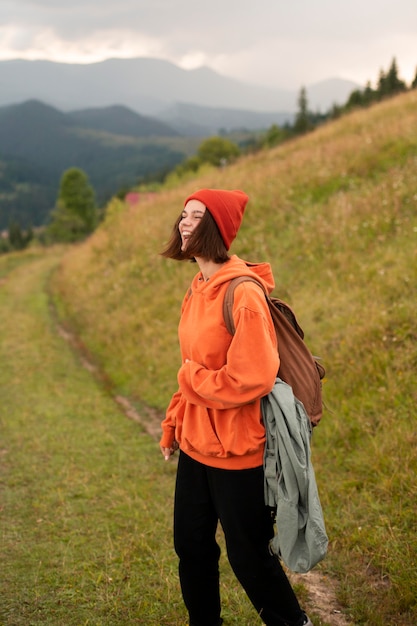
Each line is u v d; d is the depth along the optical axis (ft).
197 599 7.34
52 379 25.62
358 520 11.07
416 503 10.74
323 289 22.47
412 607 8.41
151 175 450.30
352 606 8.84
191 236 6.79
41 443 17.85
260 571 6.78
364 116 50.16
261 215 33.53
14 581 10.09
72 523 12.50
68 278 49.55
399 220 24.68
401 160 31.94
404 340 16.26
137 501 13.48
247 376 6.17
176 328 26.30
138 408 21.50
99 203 565.94
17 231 306.14
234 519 6.66
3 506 13.58
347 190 31.83
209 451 6.66
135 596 9.45
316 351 17.99
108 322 31.94
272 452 6.49
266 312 6.49
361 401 15.10
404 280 19.33
